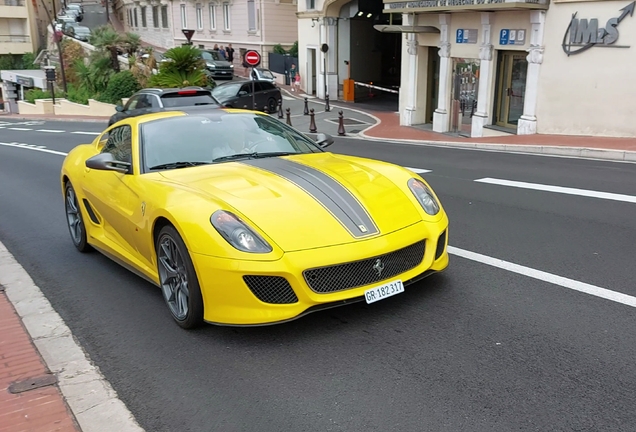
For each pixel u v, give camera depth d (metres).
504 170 10.37
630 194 7.84
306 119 24.23
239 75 38.81
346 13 30.80
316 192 4.11
